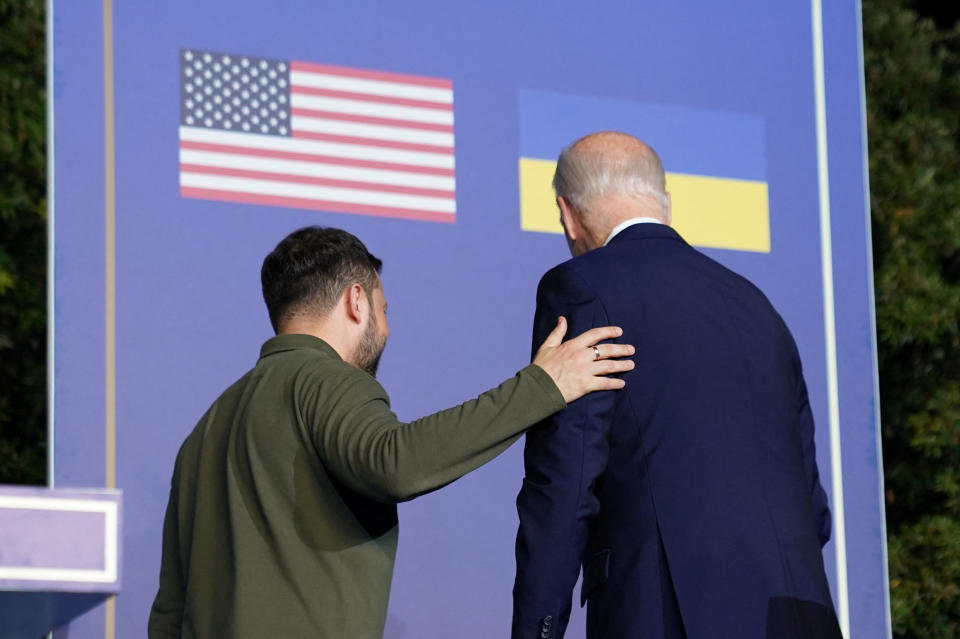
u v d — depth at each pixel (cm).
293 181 448
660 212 335
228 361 429
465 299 461
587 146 338
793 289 497
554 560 293
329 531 288
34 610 249
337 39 462
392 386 446
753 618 289
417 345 452
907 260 793
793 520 300
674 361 304
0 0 706
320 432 288
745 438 302
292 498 289
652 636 290
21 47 707
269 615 283
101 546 222
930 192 802
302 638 282
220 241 436
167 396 419
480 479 448
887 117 827
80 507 221
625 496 300
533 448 300
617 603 296
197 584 296
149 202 429
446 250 462
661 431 300
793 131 511
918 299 784
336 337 315
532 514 297
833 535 479
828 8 523
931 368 803
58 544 220
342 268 318
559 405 294
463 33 478
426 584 436
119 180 427
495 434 286
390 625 429
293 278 315
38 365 739
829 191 510
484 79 478
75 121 425
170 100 438
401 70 468
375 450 280
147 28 439
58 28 429
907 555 768
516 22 486
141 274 423
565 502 293
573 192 336
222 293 432
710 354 307
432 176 465
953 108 847
